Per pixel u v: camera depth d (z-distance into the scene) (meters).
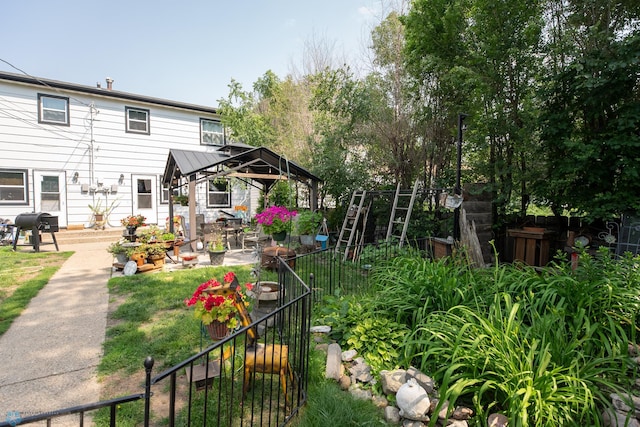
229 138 12.73
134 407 2.25
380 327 2.93
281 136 13.79
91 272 5.84
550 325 2.37
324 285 4.77
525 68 5.93
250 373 2.34
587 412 1.88
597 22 4.77
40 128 9.45
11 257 6.93
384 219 8.23
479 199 6.16
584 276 3.07
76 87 9.73
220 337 2.58
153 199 11.41
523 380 1.91
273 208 5.97
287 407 2.28
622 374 2.15
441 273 3.33
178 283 5.11
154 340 3.20
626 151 4.63
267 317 1.95
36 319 3.75
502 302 2.92
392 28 8.33
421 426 2.04
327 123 9.52
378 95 8.51
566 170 5.05
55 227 7.82
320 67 13.76
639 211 4.65
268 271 5.64
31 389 2.46
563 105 5.31
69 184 9.91
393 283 3.62
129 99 10.65
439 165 7.93
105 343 3.16
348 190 8.93
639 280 2.89
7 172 9.10
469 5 6.36
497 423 1.90
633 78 4.57
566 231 6.03
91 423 2.12
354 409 2.16
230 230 8.70
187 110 11.84
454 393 1.90
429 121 7.64
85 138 10.12
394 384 2.29
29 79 9.10
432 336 2.48
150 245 6.08
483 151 6.53
